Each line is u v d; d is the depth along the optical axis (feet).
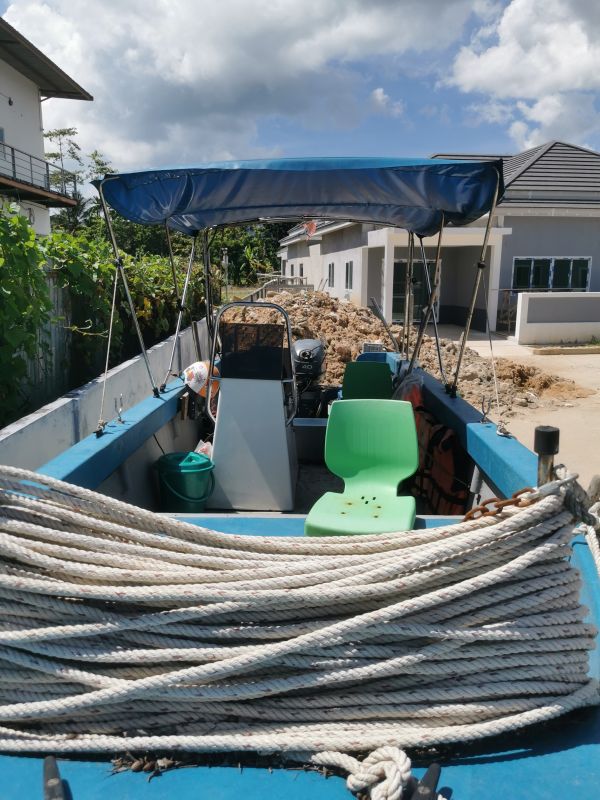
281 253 122.72
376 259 75.36
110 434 11.82
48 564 5.74
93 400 19.98
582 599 7.62
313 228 23.40
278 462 13.89
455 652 5.82
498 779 5.57
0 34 65.87
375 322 55.42
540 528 5.79
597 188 74.95
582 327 66.64
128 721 5.94
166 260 38.78
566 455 31.04
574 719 6.26
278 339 13.83
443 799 5.24
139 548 6.05
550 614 5.94
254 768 5.74
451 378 44.01
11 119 76.18
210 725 5.92
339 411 11.92
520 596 5.90
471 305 14.70
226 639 5.93
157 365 26.40
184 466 12.97
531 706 5.96
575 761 5.75
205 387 16.67
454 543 5.71
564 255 73.97
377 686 5.95
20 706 5.85
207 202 15.51
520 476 9.94
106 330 28.91
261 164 12.03
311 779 5.64
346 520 9.86
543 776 5.60
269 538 6.59
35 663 5.82
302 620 5.98
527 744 5.96
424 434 15.62
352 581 5.79
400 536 6.44
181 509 13.17
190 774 5.68
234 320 43.65
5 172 73.87
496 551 5.80
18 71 77.05
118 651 5.81
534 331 66.33
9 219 20.80
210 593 5.69
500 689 5.89
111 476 11.89
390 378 19.77
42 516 6.07
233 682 5.87
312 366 20.89
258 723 5.94
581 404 41.34
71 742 5.79
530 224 73.20
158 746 5.72
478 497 12.52
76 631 5.70
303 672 5.88
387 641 5.88
